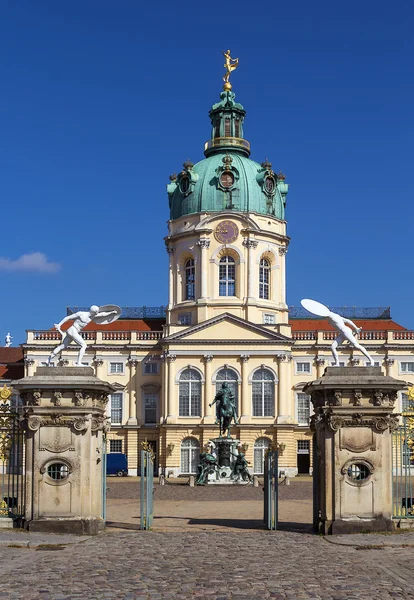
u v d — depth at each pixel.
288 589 18.27
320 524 29.12
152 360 98.31
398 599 17.22
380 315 110.31
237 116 104.75
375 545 25.30
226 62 106.12
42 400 28.98
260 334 94.56
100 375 98.12
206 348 94.62
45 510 28.42
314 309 30.61
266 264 100.75
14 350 111.62
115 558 22.72
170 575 20.02
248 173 100.69
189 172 100.56
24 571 20.47
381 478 28.94
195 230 98.31
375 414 29.17
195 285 98.75
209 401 93.69
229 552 24.09
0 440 29.78
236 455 72.19
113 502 47.28
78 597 17.31
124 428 97.06
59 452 28.67
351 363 31.25
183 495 59.19
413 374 97.25
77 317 30.19
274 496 31.25
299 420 97.19
